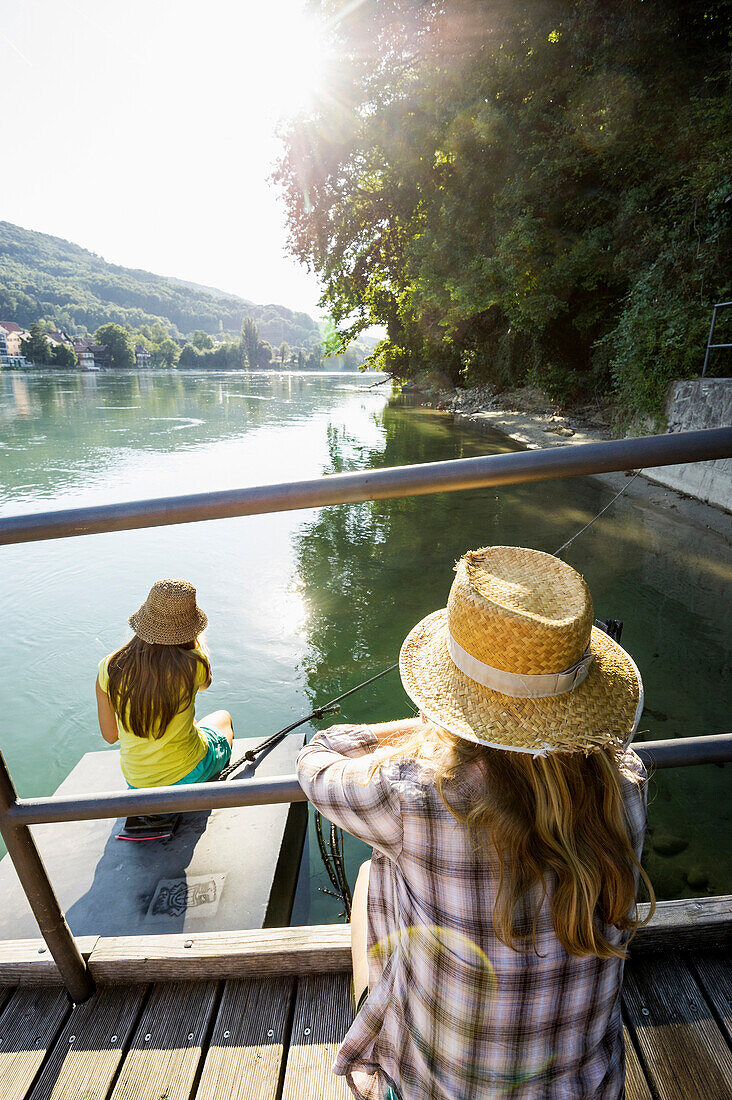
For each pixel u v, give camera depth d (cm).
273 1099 136
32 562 846
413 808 80
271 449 1847
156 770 276
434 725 90
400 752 87
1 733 460
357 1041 97
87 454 1759
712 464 1036
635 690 85
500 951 79
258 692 503
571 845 75
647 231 1573
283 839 285
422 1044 86
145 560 848
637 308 1375
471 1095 83
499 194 1891
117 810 142
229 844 278
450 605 86
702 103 1379
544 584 84
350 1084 99
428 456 1655
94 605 697
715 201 1220
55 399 4141
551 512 1063
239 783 144
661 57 1488
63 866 267
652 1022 149
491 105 1803
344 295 2917
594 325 2066
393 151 2148
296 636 604
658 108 1517
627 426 1461
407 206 2383
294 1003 156
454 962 80
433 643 94
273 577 773
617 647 93
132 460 1656
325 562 830
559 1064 83
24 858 143
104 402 3950
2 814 140
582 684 81
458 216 2048
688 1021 149
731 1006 152
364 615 657
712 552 825
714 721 446
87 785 330
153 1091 139
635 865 79
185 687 264
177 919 241
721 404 1018
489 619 77
